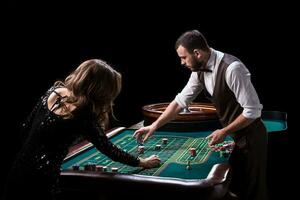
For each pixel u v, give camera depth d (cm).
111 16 518
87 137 185
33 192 175
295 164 497
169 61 538
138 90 554
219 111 281
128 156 202
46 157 176
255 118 259
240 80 258
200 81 283
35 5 473
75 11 501
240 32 509
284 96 514
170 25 523
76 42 511
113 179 191
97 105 183
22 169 178
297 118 516
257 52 510
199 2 511
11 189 180
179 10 517
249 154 274
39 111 186
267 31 502
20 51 473
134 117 565
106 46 526
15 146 473
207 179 186
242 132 273
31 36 478
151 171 221
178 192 182
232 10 505
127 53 533
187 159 245
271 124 371
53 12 487
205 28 516
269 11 496
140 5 519
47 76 497
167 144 286
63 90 188
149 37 529
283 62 506
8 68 468
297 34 493
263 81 518
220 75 266
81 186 197
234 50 515
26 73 482
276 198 375
